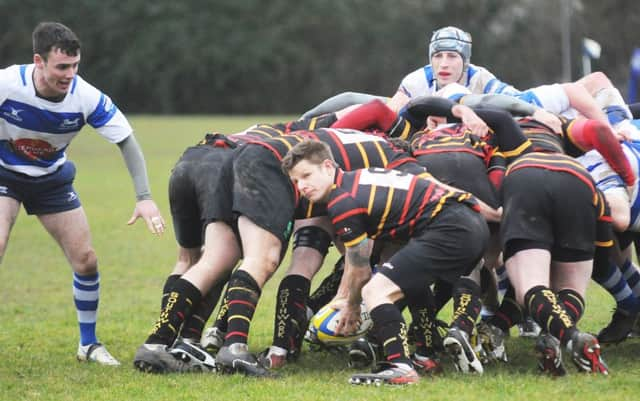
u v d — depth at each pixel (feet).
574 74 631.15
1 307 104.06
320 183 66.85
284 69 636.89
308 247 74.79
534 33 631.56
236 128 434.71
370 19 646.74
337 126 77.41
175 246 148.66
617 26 626.23
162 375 69.36
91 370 73.26
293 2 647.15
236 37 635.66
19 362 76.95
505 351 79.00
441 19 648.38
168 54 634.43
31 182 73.20
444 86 89.86
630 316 79.87
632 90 219.61
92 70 646.74
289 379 67.87
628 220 72.54
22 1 637.30
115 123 73.41
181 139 379.76
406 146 74.54
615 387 64.28
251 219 68.90
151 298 108.88
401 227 66.80
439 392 63.31
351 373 71.15
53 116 71.31
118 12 643.04
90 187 231.50
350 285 67.92
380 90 649.20
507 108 77.77
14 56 637.30
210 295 75.97
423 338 71.82
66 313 100.58
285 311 73.46
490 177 72.49
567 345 66.33
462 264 66.59
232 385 66.13
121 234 160.66
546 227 68.64
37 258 137.59
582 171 69.31
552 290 71.51
